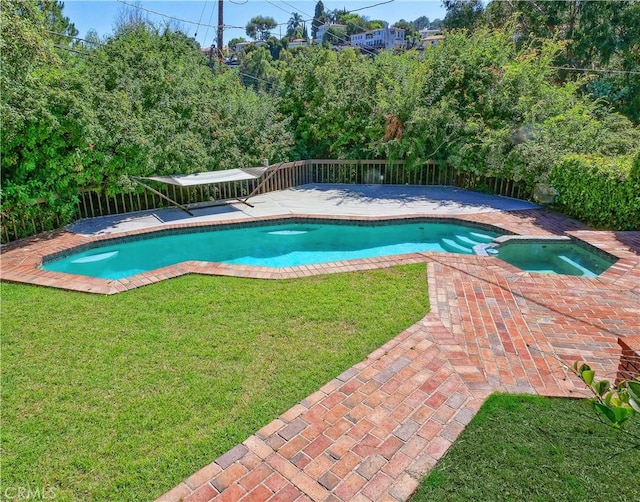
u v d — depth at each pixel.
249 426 3.56
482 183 14.38
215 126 13.72
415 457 3.23
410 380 4.18
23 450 3.30
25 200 9.05
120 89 11.80
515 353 4.66
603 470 3.08
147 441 3.39
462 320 5.41
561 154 11.67
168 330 5.18
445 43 15.74
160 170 11.92
